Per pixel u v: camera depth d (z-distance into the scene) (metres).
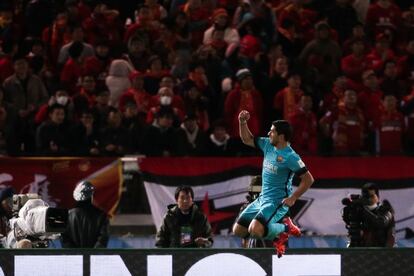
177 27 73.56
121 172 58.31
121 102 65.19
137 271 38.16
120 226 58.16
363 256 38.16
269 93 66.88
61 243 53.19
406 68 71.81
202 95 66.81
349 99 64.00
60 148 60.94
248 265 38.25
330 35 71.69
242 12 74.12
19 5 75.12
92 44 72.31
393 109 64.25
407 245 58.75
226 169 58.53
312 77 68.88
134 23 76.00
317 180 58.53
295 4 77.19
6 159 57.78
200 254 38.25
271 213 42.53
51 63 70.94
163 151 61.84
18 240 44.97
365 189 49.06
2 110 62.59
